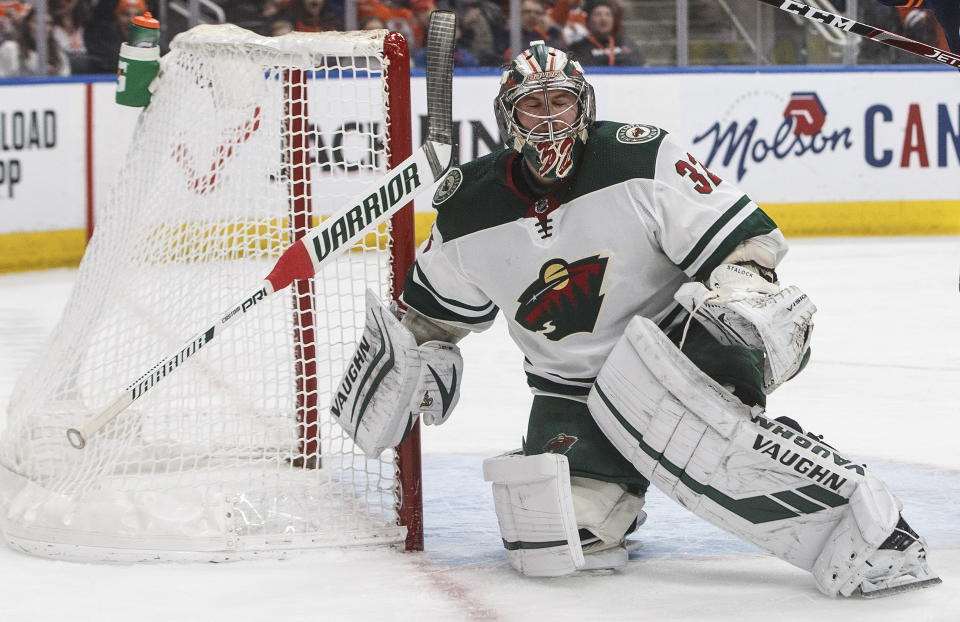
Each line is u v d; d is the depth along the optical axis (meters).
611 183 9.19
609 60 35.22
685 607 8.57
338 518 10.58
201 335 9.66
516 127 9.02
